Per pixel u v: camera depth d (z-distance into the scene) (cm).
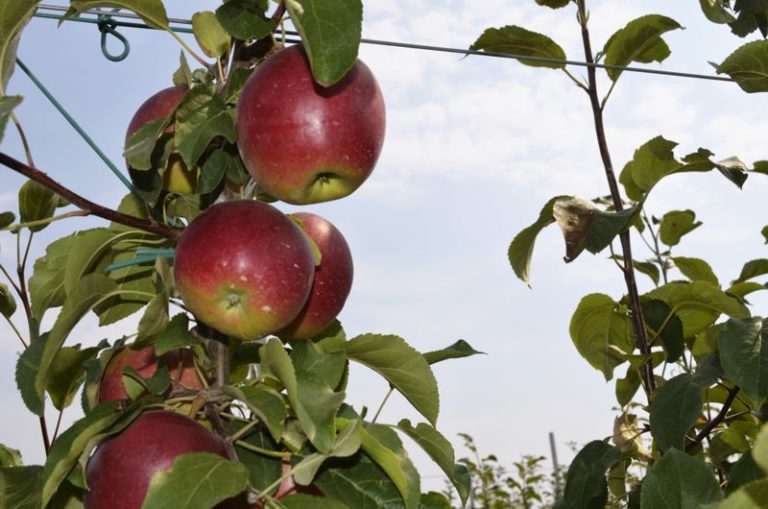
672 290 289
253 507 146
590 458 264
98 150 170
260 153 159
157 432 143
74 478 142
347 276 181
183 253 153
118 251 186
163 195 183
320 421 142
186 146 158
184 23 230
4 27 157
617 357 310
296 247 155
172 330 154
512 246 285
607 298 299
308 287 159
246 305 151
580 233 249
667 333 291
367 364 177
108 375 170
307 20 144
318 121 157
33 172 154
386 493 158
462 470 192
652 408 237
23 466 162
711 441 297
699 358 315
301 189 163
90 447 142
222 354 163
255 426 161
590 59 307
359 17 144
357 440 144
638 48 306
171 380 158
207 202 179
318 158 158
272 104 157
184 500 126
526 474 825
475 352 192
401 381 177
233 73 169
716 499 177
